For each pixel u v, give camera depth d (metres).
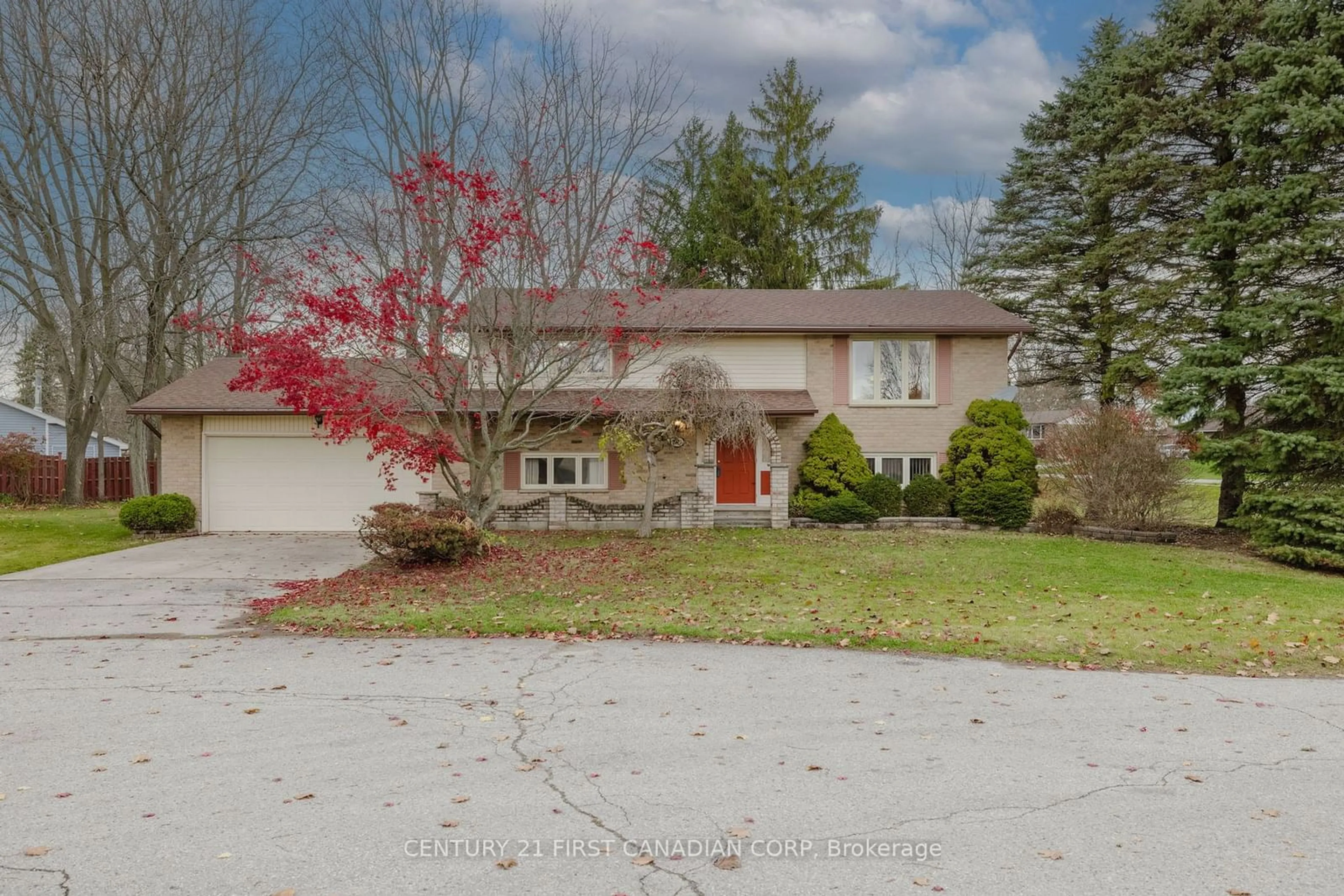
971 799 4.99
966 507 19.78
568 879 4.00
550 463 21.05
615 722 6.44
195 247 25.06
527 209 15.87
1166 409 17.22
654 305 20.75
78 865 4.11
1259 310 16.42
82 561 15.30
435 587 12.32
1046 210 28.58
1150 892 3.91
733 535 18.34
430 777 5.30
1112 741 6.07
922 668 8.17
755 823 4.64
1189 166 22.44
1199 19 21.20
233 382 14.57
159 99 24.62
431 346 14.91
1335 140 15.49
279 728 6.27
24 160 24.69
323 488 20.17
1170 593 12.06
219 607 11.13
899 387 21.69
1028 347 29.20
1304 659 8.53
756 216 34.38
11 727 6.27
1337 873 4.09
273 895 3.83
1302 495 14.98
